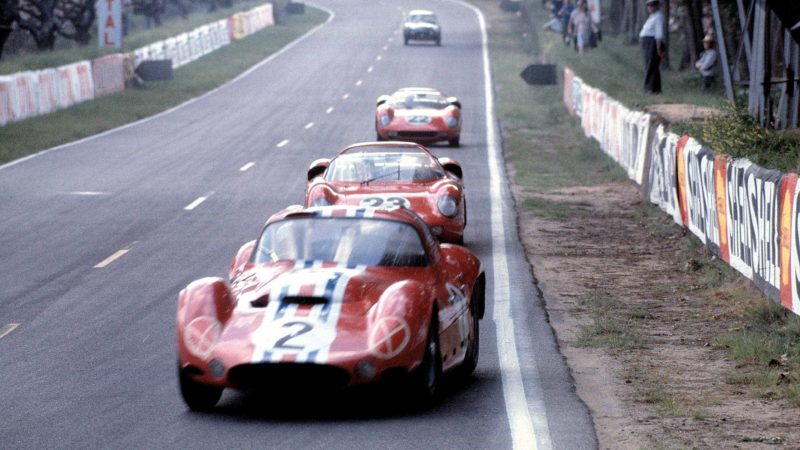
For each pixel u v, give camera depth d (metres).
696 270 29.77
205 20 147.75
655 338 22.53
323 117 80.56
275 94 98.38
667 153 37.44
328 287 16.77
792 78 40.56
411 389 16.30
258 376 15.62
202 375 15.91
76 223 38.03
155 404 17.38
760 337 21.55
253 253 18.61
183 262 31.05
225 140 67.06
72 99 83.00
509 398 17.69
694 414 16.62
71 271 29.80
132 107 84.88
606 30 135.88
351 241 18.28
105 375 19.41
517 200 44.78
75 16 111.19
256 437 15.43
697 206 31.67
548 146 66.12
